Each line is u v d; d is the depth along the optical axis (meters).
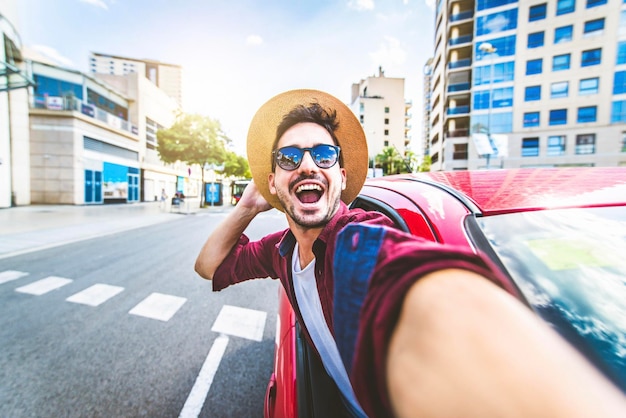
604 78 23.70
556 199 0.96
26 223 10.04
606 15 23.53
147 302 3.71
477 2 28.00
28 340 2.76
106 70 97.75
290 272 0.95
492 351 0.24
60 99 18.55
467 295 0.27
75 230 9.12
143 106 27.31
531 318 0.28
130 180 25.06
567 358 0.26
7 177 15.62
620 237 0.82
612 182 1.06
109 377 2.22
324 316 0.73
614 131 23.48
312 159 0.80
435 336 0.26
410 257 0.33
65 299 3.79
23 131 17.28
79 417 1.84
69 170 18.58
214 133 22.81
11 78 15.66
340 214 0.76
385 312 0.31
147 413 1.87
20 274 4.80
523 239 0.83
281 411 1.02
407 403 0.26
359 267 0.40
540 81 25.92
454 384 0.24
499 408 0.22
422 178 1.35
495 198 0.99
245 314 3.40
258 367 2.36
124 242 7.65
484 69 27.81
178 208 20.06
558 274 0.75
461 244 0.82
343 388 0.85
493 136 25.41
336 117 0.85
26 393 2.04
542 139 25.88
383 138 58.09
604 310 0.69
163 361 2.44
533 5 25.89
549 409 0.21
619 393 0.25
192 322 3.18
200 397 2.02
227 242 1.22
